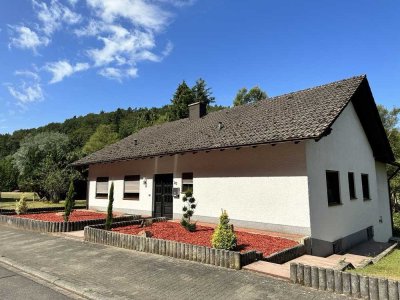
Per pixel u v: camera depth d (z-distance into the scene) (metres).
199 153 14.04
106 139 53.75
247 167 12.08
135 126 62.12
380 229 16.09
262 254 7.47
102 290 5.68
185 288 5.69
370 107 14.48
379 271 6.92
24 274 7.01
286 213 10.66
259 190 11.55
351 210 12.95
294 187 10.55
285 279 6.03
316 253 9.95
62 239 10.70
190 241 8.93
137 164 17.33
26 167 33.19
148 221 12.63
